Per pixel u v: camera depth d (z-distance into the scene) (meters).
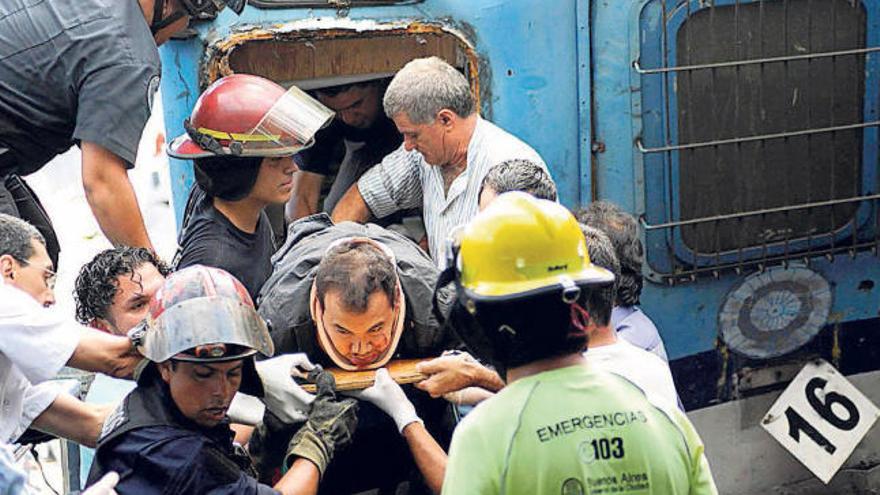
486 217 2.26
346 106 4.15
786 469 4.49
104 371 2.89
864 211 4.32
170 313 2.55
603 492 2.19
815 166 4.25
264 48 3.85
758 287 4.29
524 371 2.27
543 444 2.19
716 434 4.37
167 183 4.90
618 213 3.29
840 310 4.38
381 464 3.12
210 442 2.57
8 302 2.82
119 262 3.03
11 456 2.63
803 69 4.17
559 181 3.98
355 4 3.67
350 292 2.85
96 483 2.47
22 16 3.37
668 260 4.16
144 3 3.41
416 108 3.54
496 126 3.79
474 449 2.22
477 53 3.80
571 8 3.87
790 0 4.11
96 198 3.35
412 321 3.00
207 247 3.26
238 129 3.20
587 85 3.93
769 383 4.39
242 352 2.55
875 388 4.50
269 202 3.30
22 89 3.38
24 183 3.62
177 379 2.53
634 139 4.02
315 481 2.69
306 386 2.85
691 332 4.26
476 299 2.21
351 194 3.95
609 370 2.48
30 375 2.83
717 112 4.11
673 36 4.00
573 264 2.24
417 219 4.07
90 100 3.32
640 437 2.23
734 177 4.18
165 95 3.70
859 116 4.25
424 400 3.13
